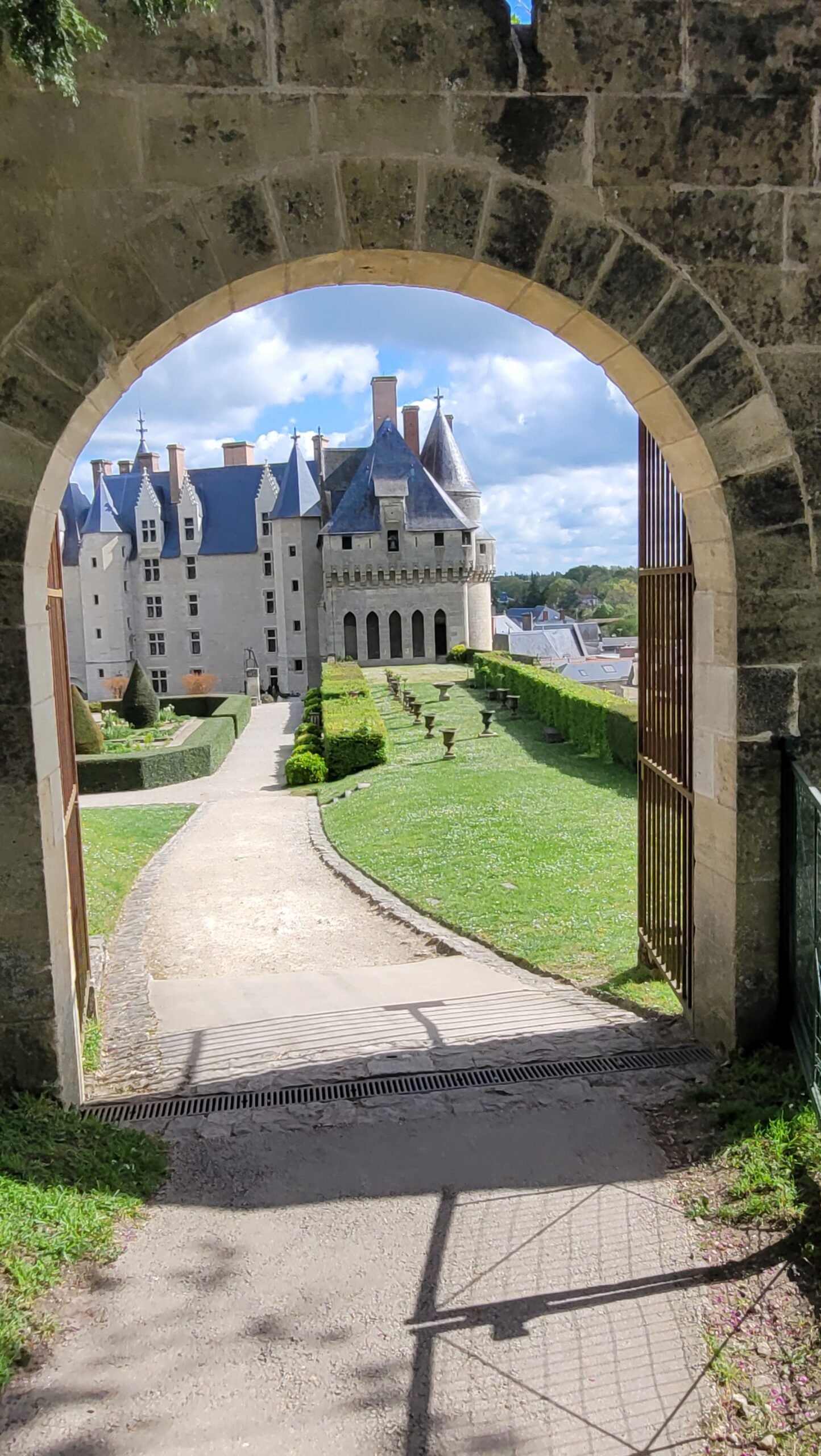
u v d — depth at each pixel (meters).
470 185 4.02
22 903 3.96
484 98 3.97
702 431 4.28
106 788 22.19
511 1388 2.74
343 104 3.90
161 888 11.18
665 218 4.14
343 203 3.95
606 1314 3.02
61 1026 4.14
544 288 4.15
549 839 11.12
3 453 3.80
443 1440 2.57
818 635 4.36
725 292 4.20
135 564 62.94
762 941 4.48
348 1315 3.05
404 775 18.05
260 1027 5.68
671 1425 2.60
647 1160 3.89
